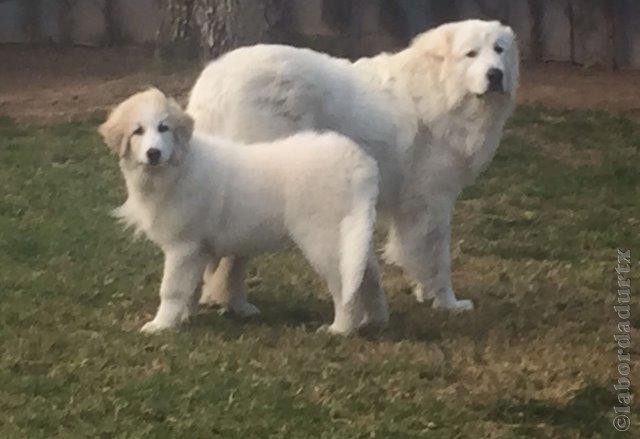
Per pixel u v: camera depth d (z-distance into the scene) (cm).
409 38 1093
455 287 603
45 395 485
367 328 547
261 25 859
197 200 524
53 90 906
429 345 535
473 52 558
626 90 992
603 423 486
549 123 875
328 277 530
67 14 1093
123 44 1090
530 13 1094
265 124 547
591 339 546
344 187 524
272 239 530
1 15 1087
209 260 539
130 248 618
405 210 572
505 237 676
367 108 562
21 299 558
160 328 533
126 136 521
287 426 471
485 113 563
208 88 553
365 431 471
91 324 539
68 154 760
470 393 500
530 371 518
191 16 955
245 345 523
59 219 650
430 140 568
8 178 713
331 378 504
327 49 1034
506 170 785
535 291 598
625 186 766
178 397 485
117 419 472
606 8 1077
